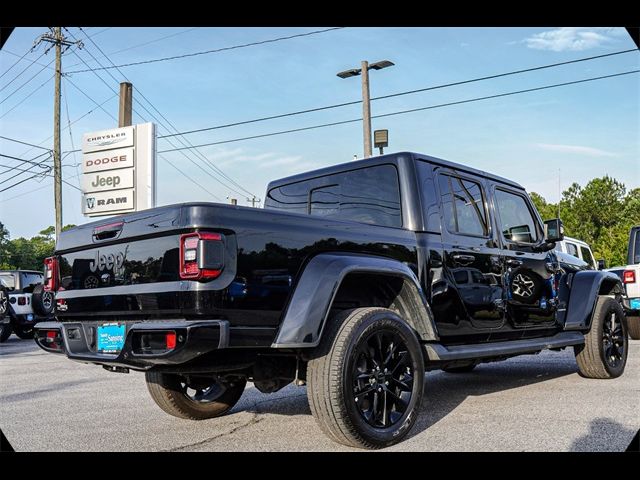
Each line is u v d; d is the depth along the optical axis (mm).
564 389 5566
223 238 3146
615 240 32031
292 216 3516
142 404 5336
